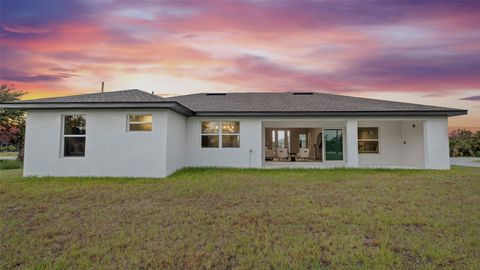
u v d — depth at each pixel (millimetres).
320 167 11250
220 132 11492
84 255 2852
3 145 22609
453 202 5188
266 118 11180
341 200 5387
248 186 6926
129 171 8664
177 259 2758
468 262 2670
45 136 8773
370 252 2893
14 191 6258
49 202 5262
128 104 8367
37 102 8375
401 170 10258
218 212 4547
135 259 2730
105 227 3768
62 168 8719
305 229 3695
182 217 4238
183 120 10953
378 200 5363
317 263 2658
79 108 8656
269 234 3484
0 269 2543
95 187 6781
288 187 6797
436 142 10594
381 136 13195
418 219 4062
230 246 3068
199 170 10336
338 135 13820
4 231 3617
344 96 14812
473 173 9391
